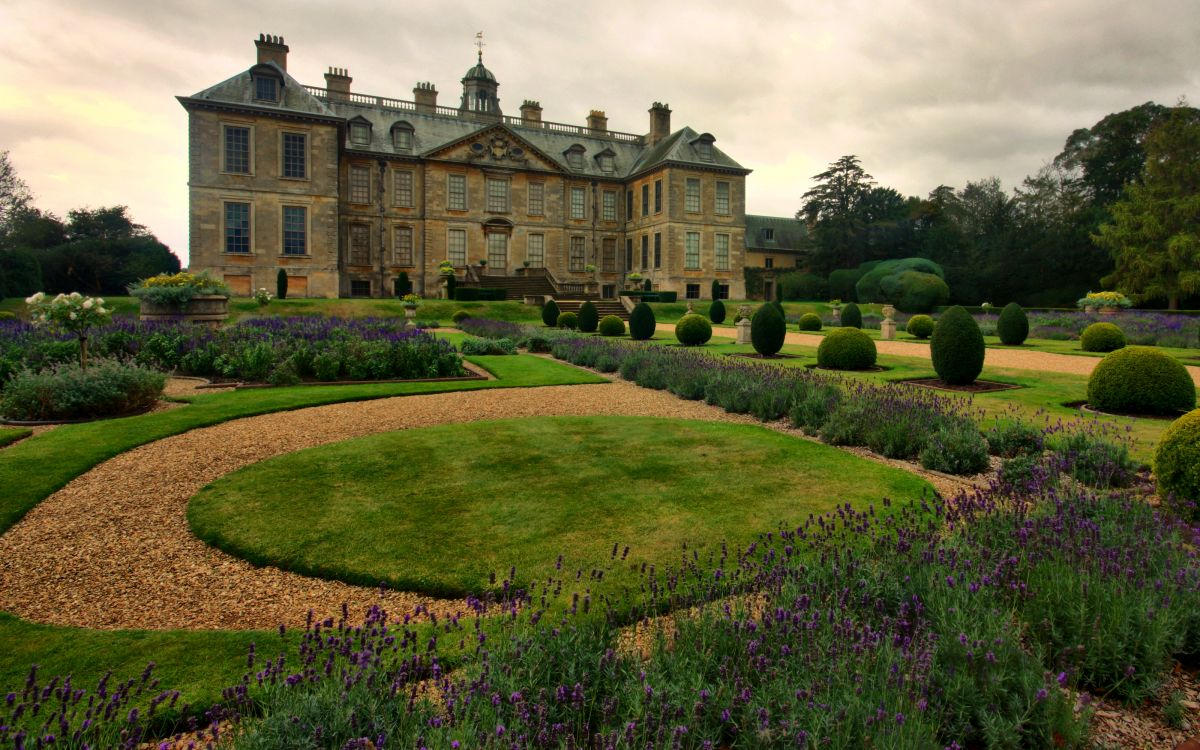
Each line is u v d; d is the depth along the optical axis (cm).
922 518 540
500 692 276
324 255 4219
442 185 4909
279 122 4075
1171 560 410
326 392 1276
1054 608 352
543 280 4859
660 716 254
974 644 304
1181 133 4250
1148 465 754
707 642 329
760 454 825
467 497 651
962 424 875
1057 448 775
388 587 461
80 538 548
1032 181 5856
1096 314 3412
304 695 265
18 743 222
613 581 455
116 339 1509
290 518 588
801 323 3412
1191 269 3959
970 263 5781
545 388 1417
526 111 5641
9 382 1034
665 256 5219
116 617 421
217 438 895
